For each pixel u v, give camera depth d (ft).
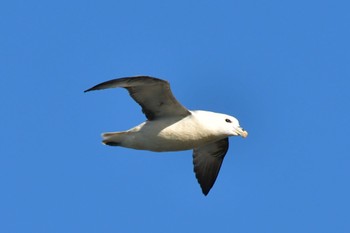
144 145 58.03
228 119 58.90
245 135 58.54
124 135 57.82
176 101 56.49
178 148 58.65
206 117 58.23
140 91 55.77
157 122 57.52
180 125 57.57
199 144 58.80
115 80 53.42
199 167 65.21
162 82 54.49
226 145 63.87
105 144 58.13
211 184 65.16
